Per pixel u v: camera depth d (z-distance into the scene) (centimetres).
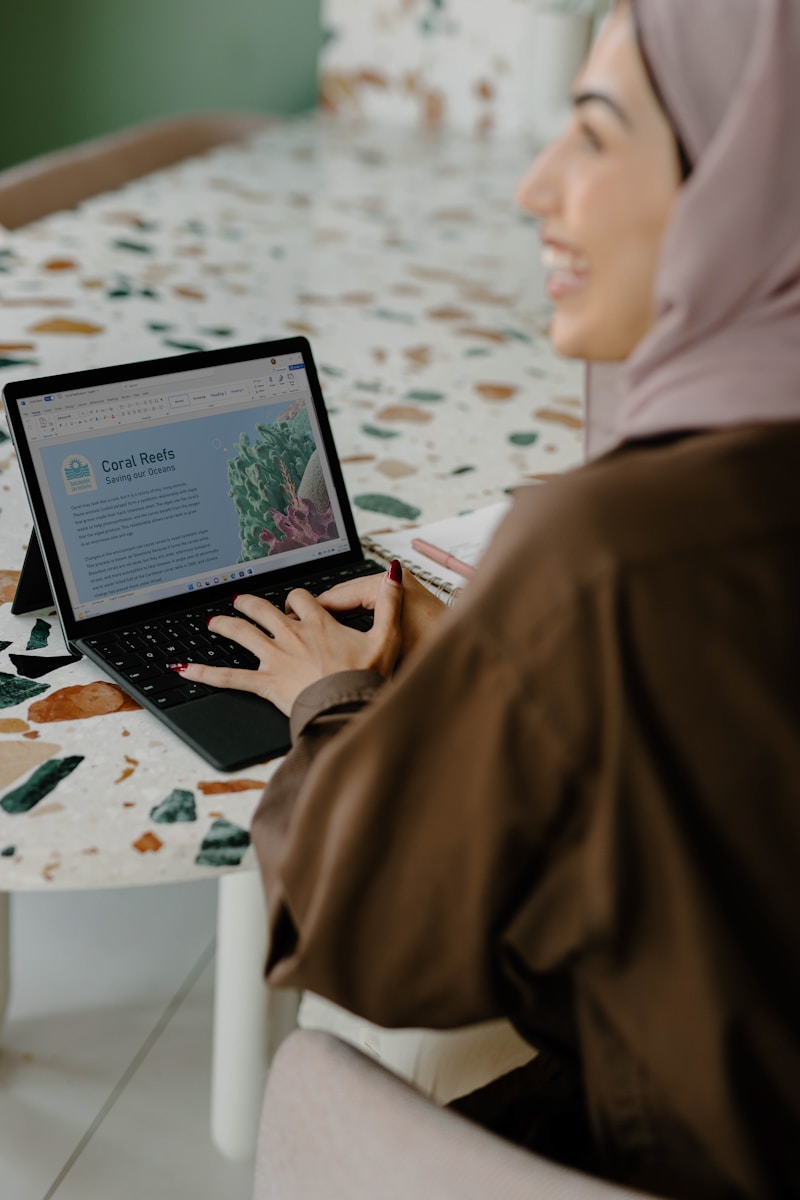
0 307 172
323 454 108
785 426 57
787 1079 57
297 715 79
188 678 89
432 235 239
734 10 58
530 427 152
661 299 62
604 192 63
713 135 60
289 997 133
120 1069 155
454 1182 65
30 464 92
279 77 400
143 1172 141
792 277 59
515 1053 95
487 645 56
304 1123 74
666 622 53
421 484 131
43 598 99
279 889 68
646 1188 63
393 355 173
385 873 60
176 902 184
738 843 55
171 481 99
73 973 168
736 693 53
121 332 168
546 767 55
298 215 242
